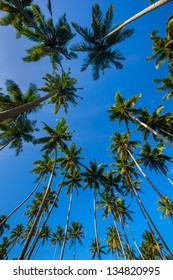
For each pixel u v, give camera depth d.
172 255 24.09
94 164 35.88
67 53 20.30
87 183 35.84
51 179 24.47
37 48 18.56
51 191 41.94
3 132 27.31
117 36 19.09
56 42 19.23
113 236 47.38
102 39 18.56
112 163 33.38
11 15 19.41
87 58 20.36
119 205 41.75
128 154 33.50
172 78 28.59
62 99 25.73
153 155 32.50
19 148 28.61
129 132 31.58
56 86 24.05
